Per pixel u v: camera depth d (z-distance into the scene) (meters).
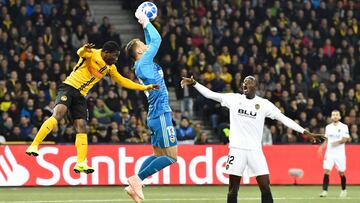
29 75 70.50
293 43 82.75
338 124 56.34
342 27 86.06
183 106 75.75
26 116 67.81
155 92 37.16
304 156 65.38
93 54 37.06
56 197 53.34
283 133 71.94
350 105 77.50
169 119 37.38
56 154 62.41
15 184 61.59
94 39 77.25
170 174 63.53
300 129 36.75
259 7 84.44
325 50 84.00
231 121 37.19
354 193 58.03
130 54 37.84
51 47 75.19
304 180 65.19
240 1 85.31
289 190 59.91
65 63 73.56
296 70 79.94
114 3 88.19
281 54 81.38
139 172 37.12
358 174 65.44
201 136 68.62
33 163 62.03
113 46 37.00
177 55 78.12
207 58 78.00
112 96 71.12
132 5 86.31
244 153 36.81
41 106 68.56
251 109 36.78
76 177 62.47
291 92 77.25
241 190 59.25
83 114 37.53
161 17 81.69
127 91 73.56
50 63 73.06
